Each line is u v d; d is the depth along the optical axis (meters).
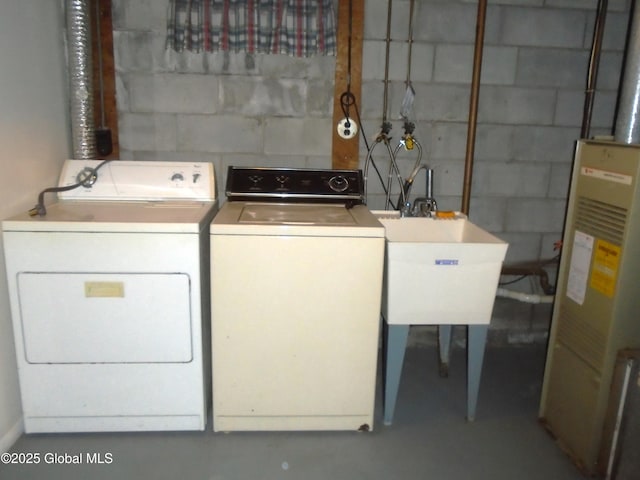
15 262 1.84
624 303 1.76
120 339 1.94
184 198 2.28
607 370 1.81
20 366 1.94
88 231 1.84
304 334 1.99
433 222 2.42
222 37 2.48
